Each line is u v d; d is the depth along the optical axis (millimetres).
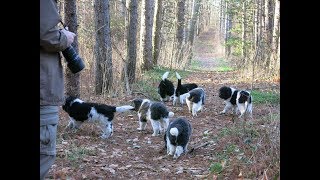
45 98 3102
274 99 12859
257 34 22891
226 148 7547
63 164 6371
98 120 8555
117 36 23141
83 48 16188
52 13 2982
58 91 3221
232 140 7992
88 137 8430
